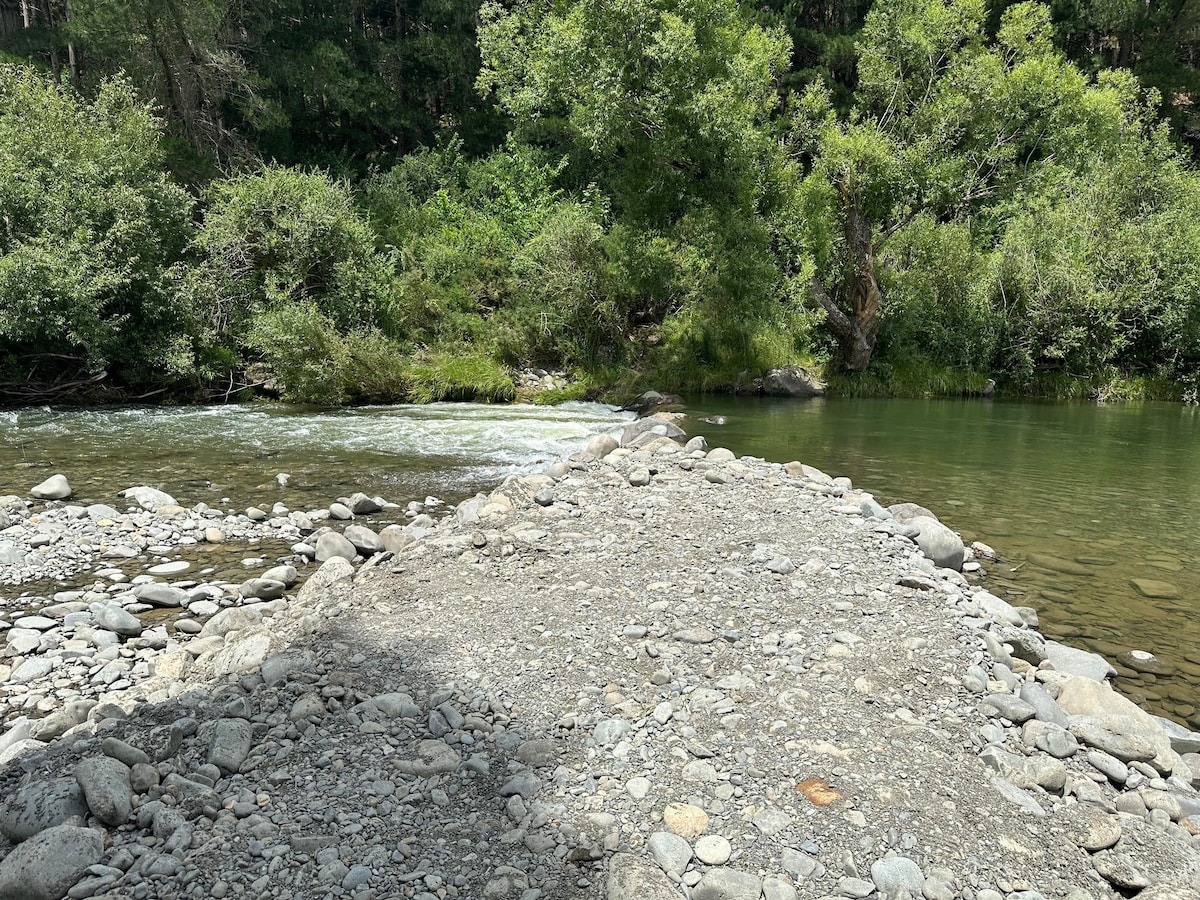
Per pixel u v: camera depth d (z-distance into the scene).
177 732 3.81
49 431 14.23
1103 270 23.41
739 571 6.08
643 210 21.31
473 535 6.81
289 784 3.51
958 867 3.12
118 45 24.03
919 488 10.41
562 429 15.32
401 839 3.18
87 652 5.45
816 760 3.74
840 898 2.96
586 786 3.56
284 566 7.16
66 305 16.66
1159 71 36.34
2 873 2.89
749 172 20.52
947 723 4.11
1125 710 4.29
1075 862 3.20
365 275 20.80
